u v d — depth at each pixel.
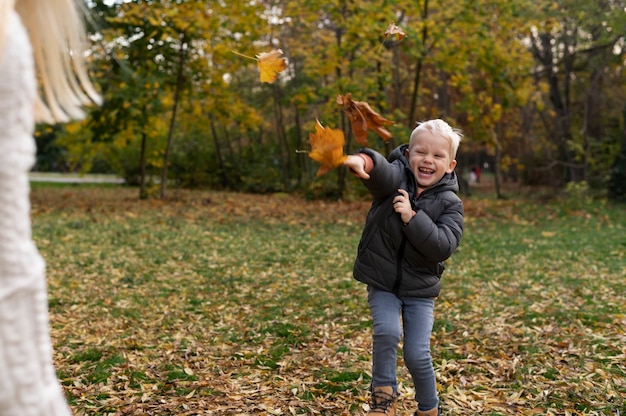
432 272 3.53
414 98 20.47
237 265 10.99
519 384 4.93
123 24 19.77
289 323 7.00
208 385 4.99
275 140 34.72
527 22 19.28
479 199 25.98
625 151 23.47
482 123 21.38
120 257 11.58
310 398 4.68
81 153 25.84
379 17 16.81
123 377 5.16
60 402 1.55
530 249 12.84
